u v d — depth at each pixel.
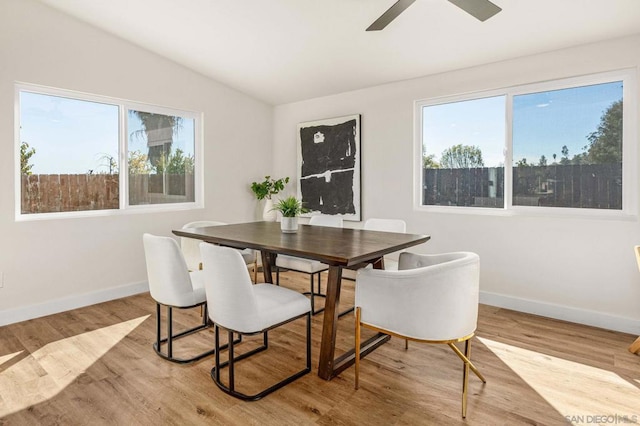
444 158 3.91
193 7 3.12
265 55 3.87
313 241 2.56
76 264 3.53
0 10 3.02
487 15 2.21
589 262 3.09
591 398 2.04
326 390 2.12
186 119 4.43
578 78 3.13
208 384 2.17
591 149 3.12
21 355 2.53
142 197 4.06
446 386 2.16
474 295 1.96
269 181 5.36
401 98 4.11
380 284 2.00
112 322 3.14
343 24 3.14
